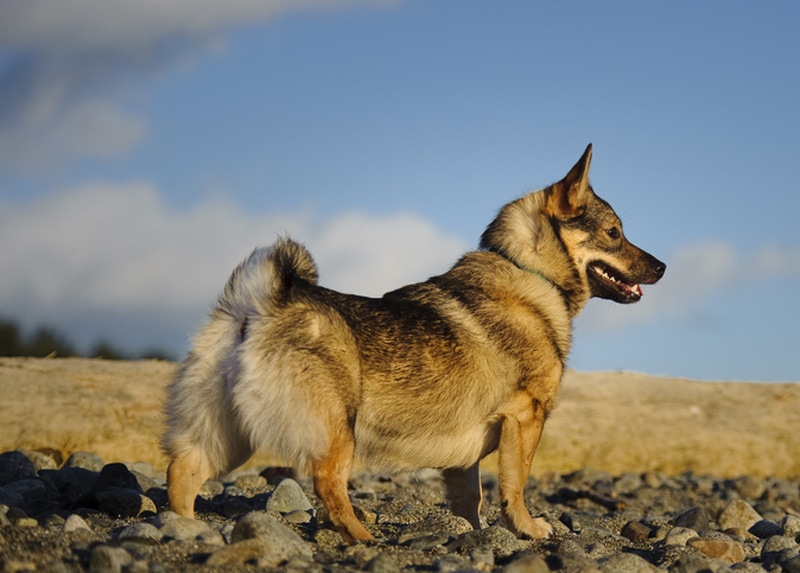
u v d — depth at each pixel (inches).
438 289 241.4
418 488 349.1
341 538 207.3
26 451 329.7
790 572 203.0
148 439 357.7
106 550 155.9
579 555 191.0
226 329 212.4
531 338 241.3
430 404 225.1
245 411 205.8
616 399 456.8
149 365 419.5
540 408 241.9
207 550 178.1
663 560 211.0
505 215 262.8
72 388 378.0
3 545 163.2
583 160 258.7
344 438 209.5
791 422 446.9
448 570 173.6
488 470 405.1
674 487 396.2
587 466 413.7
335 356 210.7
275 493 262.7
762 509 352.2
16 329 545.3
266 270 212.4
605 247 267.6
